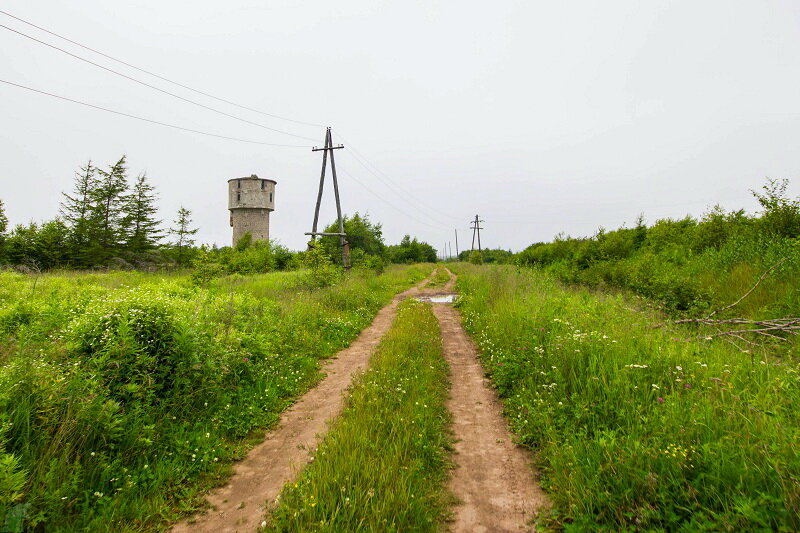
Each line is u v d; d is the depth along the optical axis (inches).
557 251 1042.1
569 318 287.9
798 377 157.5
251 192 1811.0
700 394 150.9
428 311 538.0
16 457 121.2
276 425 198.4
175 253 1464.1
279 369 273.6
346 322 446.9
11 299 373.7
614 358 196.9
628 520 105.9
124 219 1432.1
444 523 117.7
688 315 330.0
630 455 122.2
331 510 117.1
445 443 168.6
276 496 135.6
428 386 233.6
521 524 117.0
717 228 542.9
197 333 223.5
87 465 134.5
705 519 95.0
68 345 178.1
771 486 101.5
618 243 759.7
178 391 188.9
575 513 113.2
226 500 134.9
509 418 194.9
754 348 224.4
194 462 155.1
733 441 119.7
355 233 1294.3
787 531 84.7
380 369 260.5
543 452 152.9
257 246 1491.1
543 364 222.5
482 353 318.7
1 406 129.1
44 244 1138.7
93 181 1380.4
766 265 358.9
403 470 137.8
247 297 467.5
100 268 1147.9
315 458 150.1
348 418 184.4
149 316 206.4
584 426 155.1
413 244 2652.6
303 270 890.1
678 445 122.7
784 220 434.3
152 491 135.4
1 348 175.8
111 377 170.9
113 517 119.0
